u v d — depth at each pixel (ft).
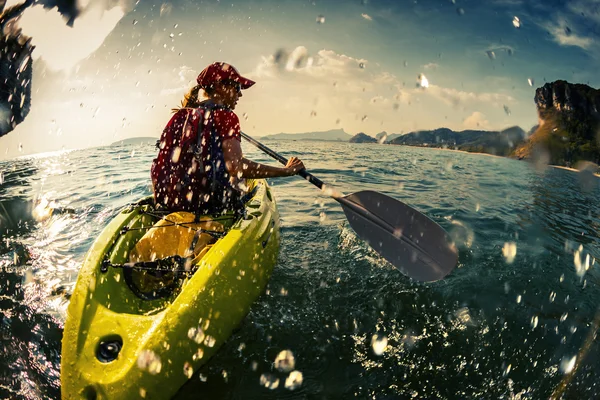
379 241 10.16
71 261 10.64
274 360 6.59
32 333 7.27
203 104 7.38
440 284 9.42
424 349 7.07
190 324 5.70
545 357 6.98
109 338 5.47
